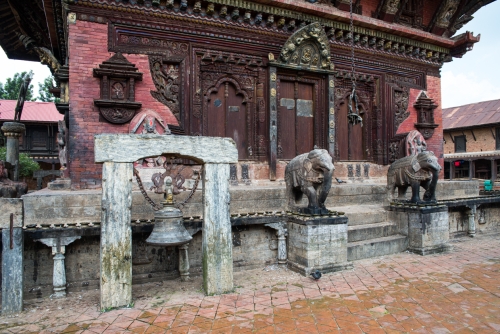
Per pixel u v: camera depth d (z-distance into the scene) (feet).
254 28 34.88
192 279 22.57
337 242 23.89
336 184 38.01
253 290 20.21
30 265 19.52
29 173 68.90
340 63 40.09
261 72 35.78
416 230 28.68
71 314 17.02
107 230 17.39
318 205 24.53
